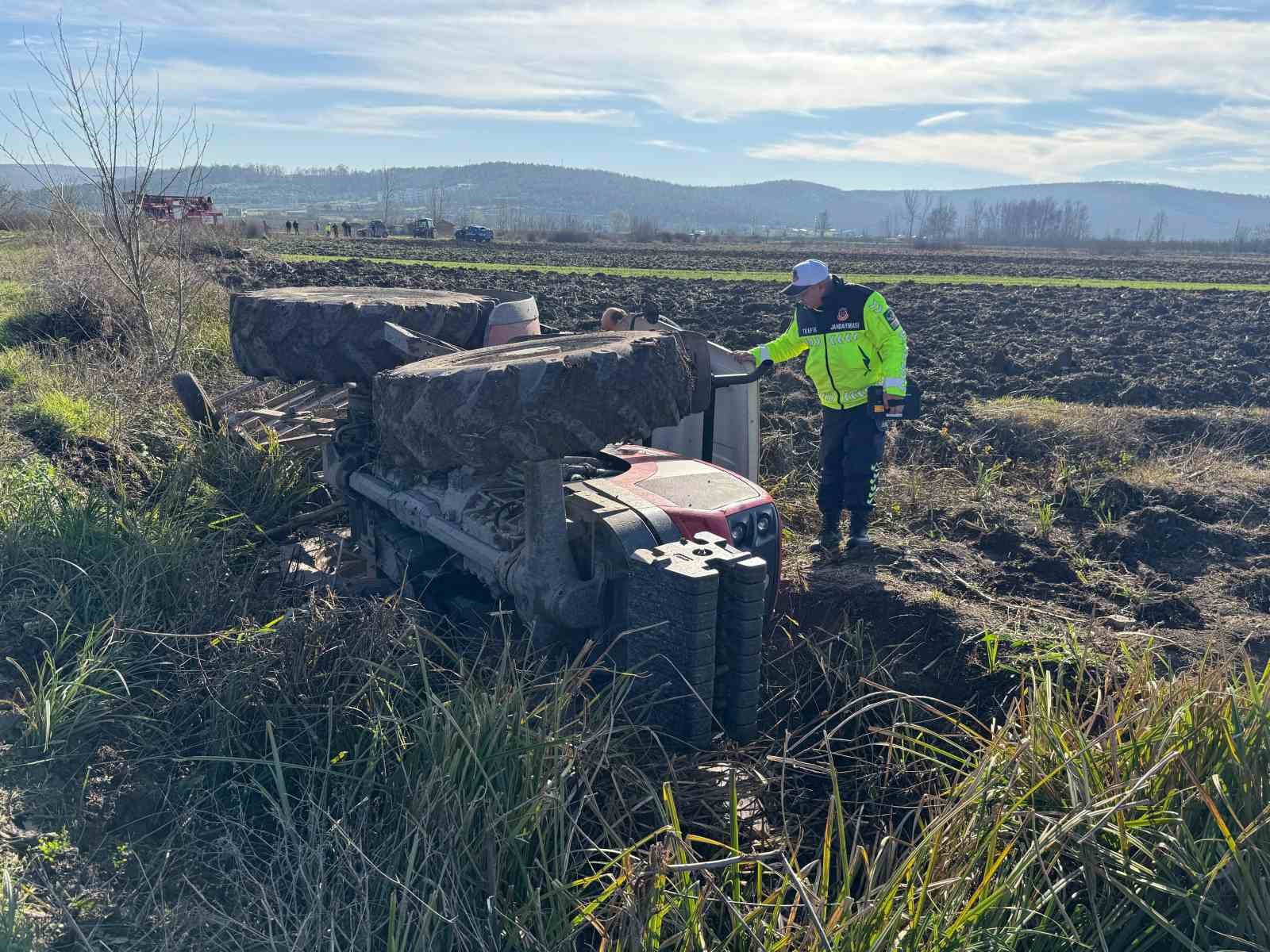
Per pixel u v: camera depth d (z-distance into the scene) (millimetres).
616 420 3539
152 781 3385
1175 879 2686
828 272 5672
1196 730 2969
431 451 3566
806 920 2771
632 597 3715
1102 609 5297
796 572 5570
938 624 4934
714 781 3576
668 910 2586
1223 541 6320
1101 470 8227
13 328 9945
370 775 3238
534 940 2555
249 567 5527
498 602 4461
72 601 4375
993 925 2574
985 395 11242
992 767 3113
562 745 3182
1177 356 13953
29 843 2951
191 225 22000
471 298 5828
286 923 2746
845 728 4238
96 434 6938
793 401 10352
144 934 2684
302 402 7738
